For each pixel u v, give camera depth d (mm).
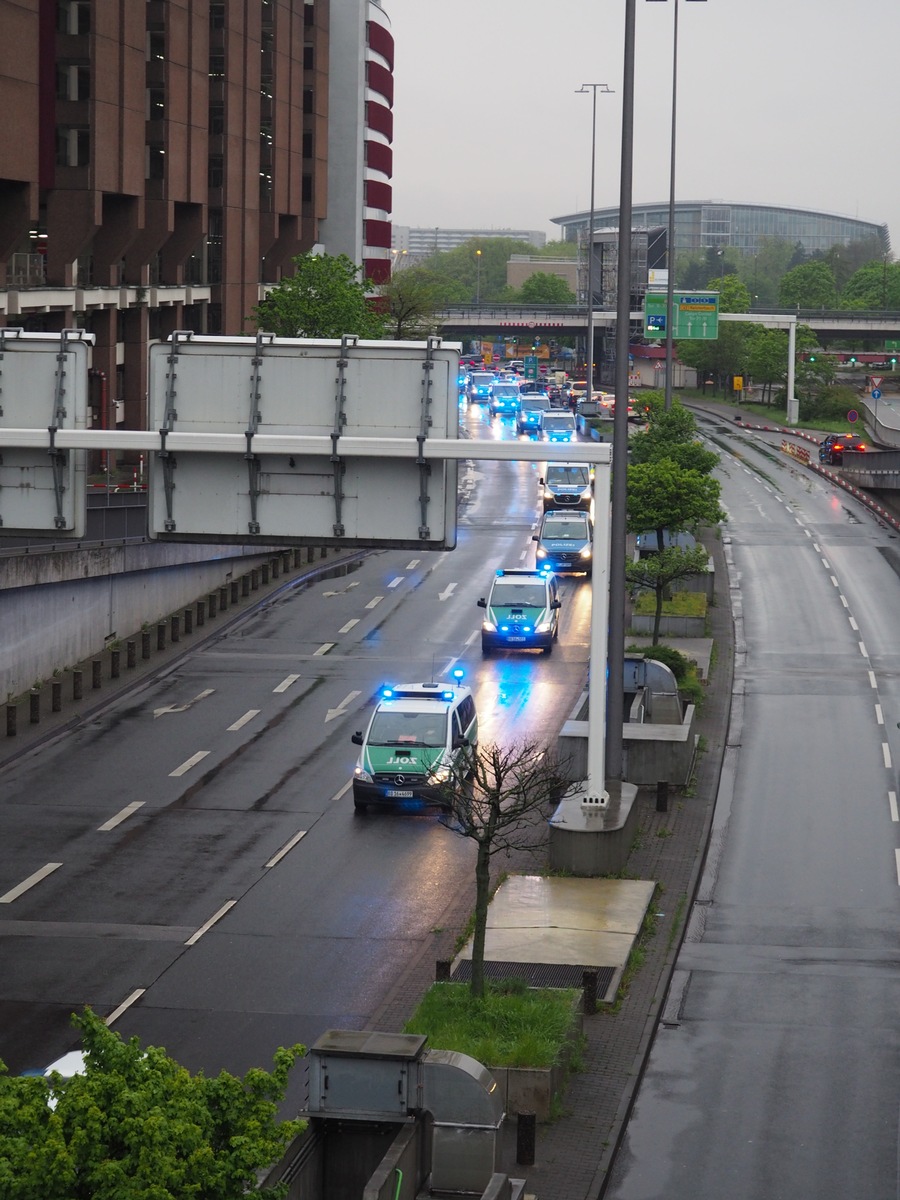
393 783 34312
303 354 27125
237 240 96125
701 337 109250
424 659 51406
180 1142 12930
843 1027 23297
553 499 84812
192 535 27453
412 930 27375
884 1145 19688
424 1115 16609
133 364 85625
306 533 27219
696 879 30266
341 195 136875
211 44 92625
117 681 47531
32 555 45156
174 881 30078
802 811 35000
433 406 26953
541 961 25109
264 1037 22844
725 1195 18453
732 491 95875
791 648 53219
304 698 45844
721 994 24547
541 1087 19891
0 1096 13219
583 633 56156
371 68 147125
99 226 76000
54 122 74000
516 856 31703
